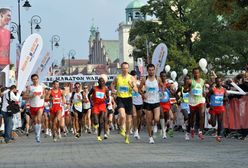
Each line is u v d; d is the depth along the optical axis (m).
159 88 19.53
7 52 29.58
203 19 59.72
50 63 39.47
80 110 28.33
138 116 23.11
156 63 35.00
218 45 59.97
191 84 20.53
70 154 16.09
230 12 14.48
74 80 60.44
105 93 22.47
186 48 66.25
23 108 31.81
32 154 16.66
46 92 25.05
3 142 24.36
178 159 13.16
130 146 18.31
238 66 60.66
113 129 35.19
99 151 16.78
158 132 26.98
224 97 20.02
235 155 13.94
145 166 11.72
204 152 15.08
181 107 26.09
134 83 19.69
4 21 29.33
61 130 28.09
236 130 21.61
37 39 30.86
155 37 68.38
